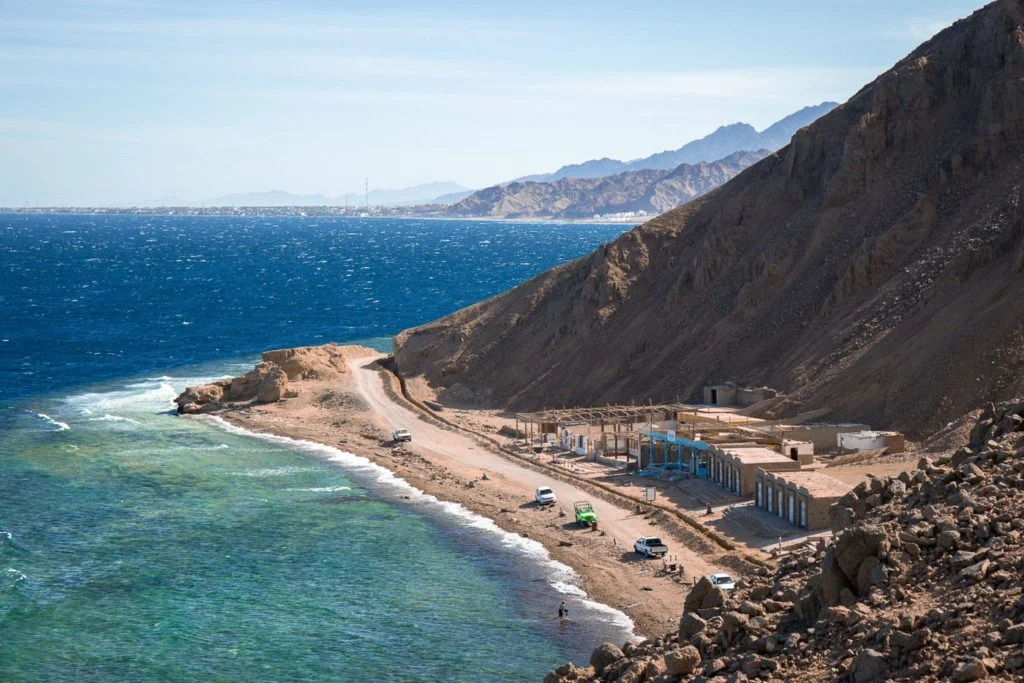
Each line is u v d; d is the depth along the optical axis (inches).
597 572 3203.7
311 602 3006.9
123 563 3326.8
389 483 4323.3
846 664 1032.8
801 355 4872.0
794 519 3425.2
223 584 3152.1
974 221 4810.5
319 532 3661.4
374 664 2598.4
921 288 4635.8
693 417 4498.0
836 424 4220.0
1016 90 5093.5
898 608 1078.4
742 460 3816.4
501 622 2842.0
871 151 5531.5
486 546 3489.2
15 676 2549.2
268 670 2573.8
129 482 4325.8
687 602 1391.5
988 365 4001.0
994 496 1197.7
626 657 1352.1
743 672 1090.1
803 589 1224.8
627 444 4581.7
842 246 5280.5
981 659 937.5
